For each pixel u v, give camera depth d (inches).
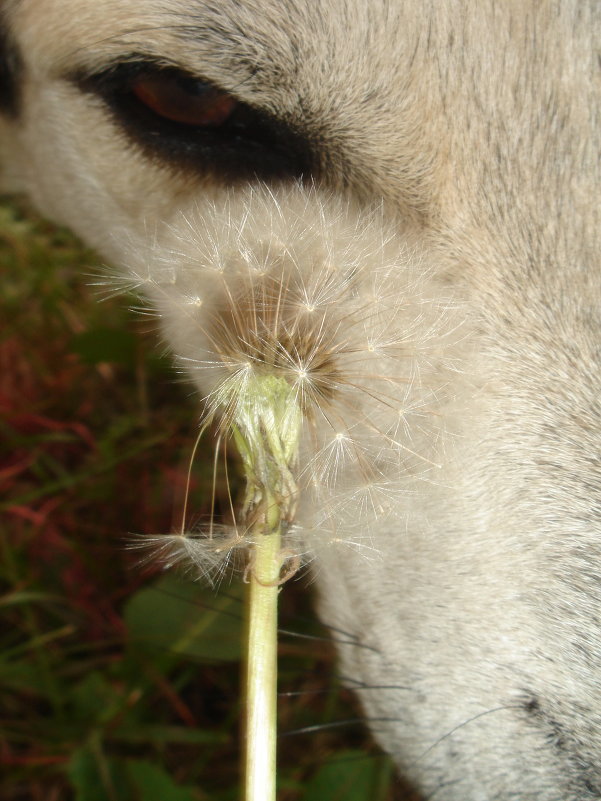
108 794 8.4
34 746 9.3
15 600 9.6
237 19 6.7
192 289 7.3
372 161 7.2
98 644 9.6
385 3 6.6
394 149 7.1
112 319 11.5
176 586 8.8
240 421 6.3
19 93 8.5
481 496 6.9
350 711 9.4
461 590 6.9
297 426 6.3
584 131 6.9
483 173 7.0
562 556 6.8
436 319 7.0
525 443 7.0
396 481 6.9
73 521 10.3
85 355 10.3
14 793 9.2
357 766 8.4
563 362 7.0
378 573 7.1
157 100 7.3
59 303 11.7
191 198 7.6
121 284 7.7
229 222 7.2
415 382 7.0
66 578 10.0
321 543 7.1
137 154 7.7
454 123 6.9
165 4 6.8
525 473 6.9
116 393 11.2
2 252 12.0
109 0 6.9
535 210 7.0
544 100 6.9
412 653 7.1
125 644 9.5
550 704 6.7
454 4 6.7
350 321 7.0
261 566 6.3
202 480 10.3
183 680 9.4
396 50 6.7
